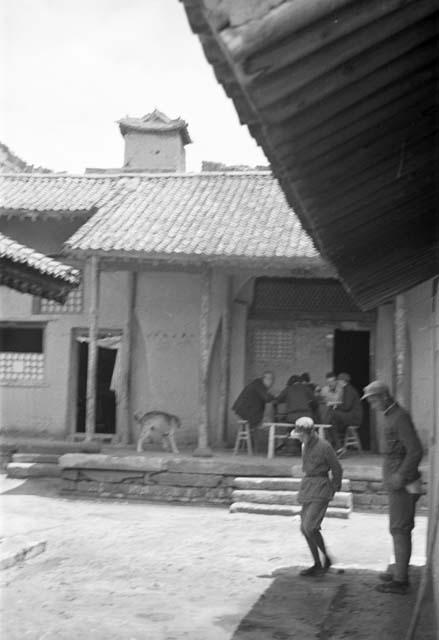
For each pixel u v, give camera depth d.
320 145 3.74
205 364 16.00
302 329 18.88
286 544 10.78
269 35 2.24
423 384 17.81
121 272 19.27
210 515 13.48
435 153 4.42
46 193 19.69
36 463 17.02
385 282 9.02
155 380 18.83
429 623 6.74
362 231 5.93
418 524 12.88
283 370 18.88
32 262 10.27
